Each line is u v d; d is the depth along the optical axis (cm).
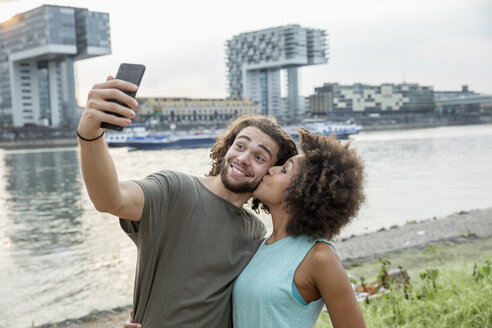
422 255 791
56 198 2597
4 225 1755
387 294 437
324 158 179
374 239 1055
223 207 185
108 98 138
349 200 177
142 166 4494
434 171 3234
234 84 15388
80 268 1027
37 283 926
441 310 392
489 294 406
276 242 185
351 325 172
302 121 10994
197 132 7669
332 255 174
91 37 12762
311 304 177
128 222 172
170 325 175
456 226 1135
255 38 14862
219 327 182
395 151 5278
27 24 12438
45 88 13662
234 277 184
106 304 765
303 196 175
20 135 10850
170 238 174
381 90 14925
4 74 12900
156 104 11519
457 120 15538
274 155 188
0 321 714
